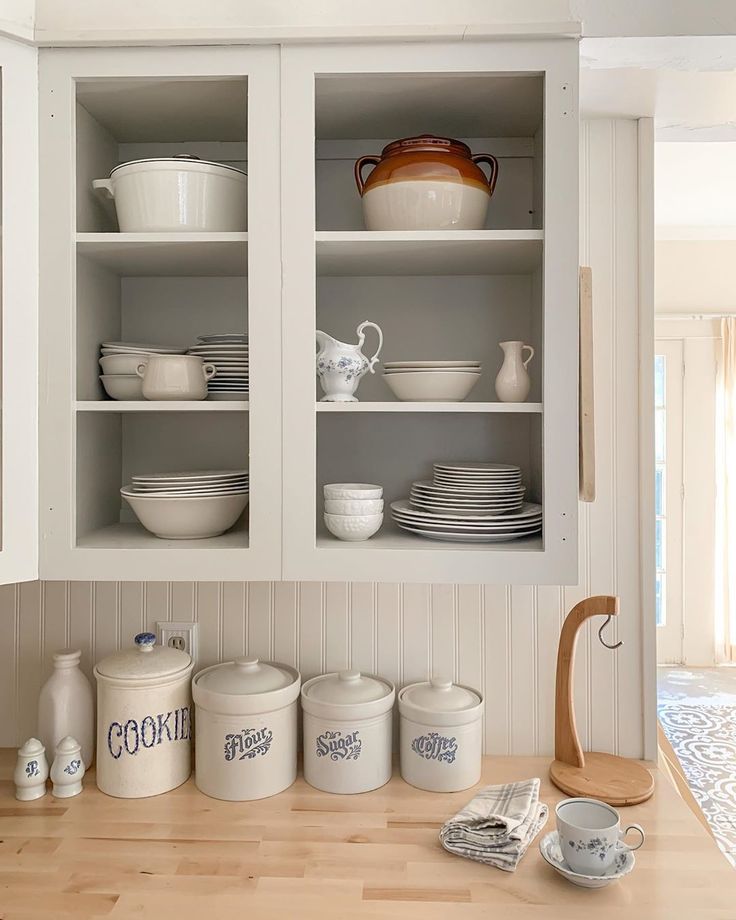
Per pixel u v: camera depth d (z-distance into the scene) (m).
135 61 1.20
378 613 1.52
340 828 1.24
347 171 1.45
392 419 1.47
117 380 1.29
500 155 1.44
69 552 1.20
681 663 4.66
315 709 1.36
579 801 1.21
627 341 1.50
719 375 4.59
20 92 1.19
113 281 1.44
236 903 1.05
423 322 1.47
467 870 1.13
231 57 1.19
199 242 1.21
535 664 1.51
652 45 1.26
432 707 1.37
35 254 1.20
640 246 1.49
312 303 1.19
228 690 1.33
